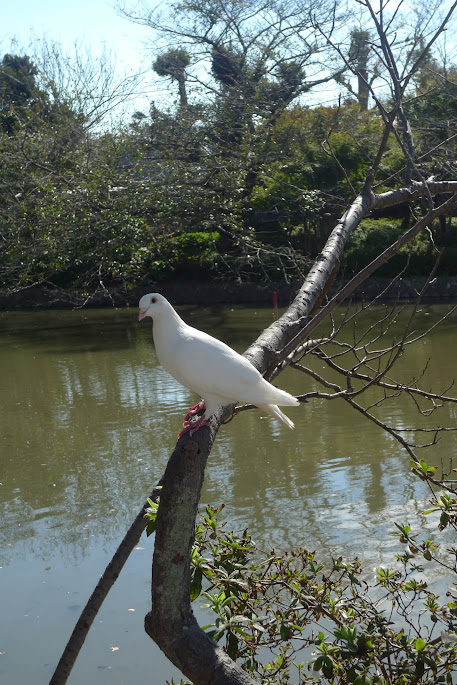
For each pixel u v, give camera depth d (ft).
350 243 83.46
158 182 72.33
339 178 80.74
